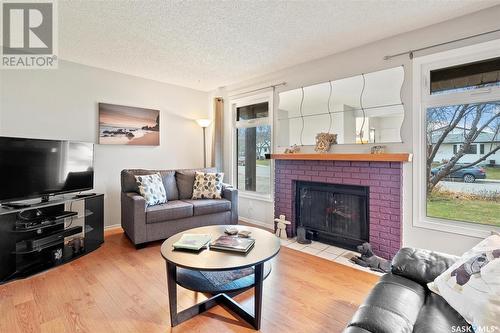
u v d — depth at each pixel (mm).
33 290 2102
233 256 1687
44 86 3180
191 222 3371
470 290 1104
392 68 2674
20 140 2492
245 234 2092
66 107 3350
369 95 2838
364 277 2340
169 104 4426
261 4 2104
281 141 3723
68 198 2859
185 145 4664
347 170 2967
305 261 2686
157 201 3342
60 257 2627
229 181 4625
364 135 2877
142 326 1673
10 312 1809
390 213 2646
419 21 2377
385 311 1124
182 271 1883
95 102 3596
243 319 1758
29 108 3080
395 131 2668
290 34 2615
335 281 2268
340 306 1902
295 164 3463
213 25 2432
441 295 1247
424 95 2520
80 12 2203
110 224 3785
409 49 2568
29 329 1634
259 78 4012
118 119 3801
